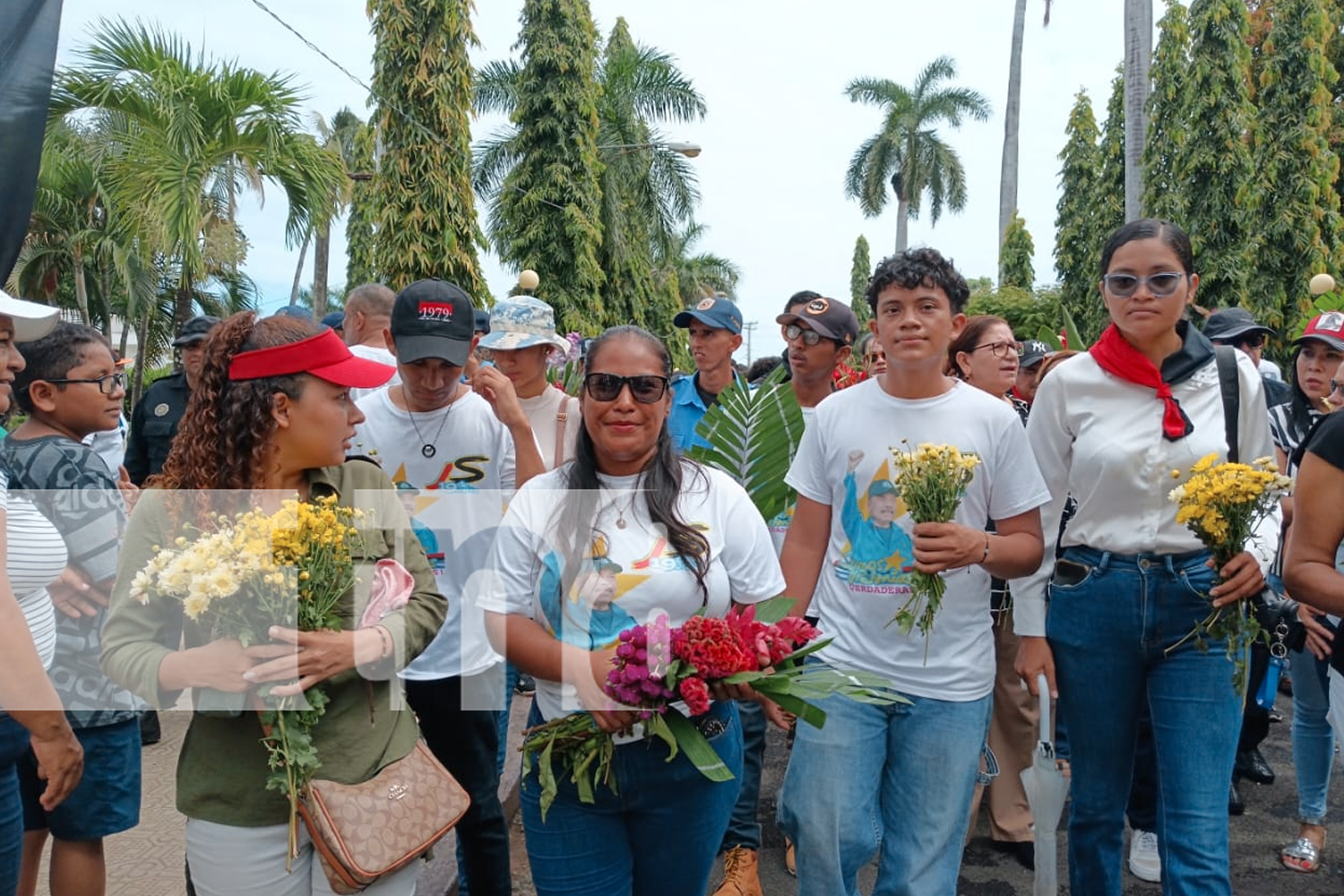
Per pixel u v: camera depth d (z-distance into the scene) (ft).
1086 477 9.45
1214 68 51.11
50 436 9.27
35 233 50.08
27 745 7.45
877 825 8.89
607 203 74.33
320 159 37.32
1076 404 9.53
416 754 7.09
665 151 81.15
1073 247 85.81
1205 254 51.60
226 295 65.41
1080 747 9.68
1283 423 15.24
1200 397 9.20
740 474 10.18
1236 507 8.40
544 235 65.00
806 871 8.78
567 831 7.55
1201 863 8.67
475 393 10.94
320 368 6.62
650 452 7.68
